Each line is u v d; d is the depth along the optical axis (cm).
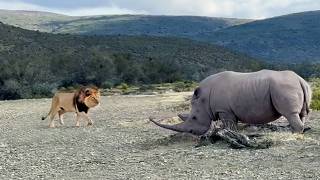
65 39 9938
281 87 1427
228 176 1055
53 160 1376
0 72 5659
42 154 1480
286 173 1048
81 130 1988
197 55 10312
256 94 1443
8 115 2873
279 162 1150
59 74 6425
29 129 2120
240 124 1627
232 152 1287
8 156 1466
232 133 1372
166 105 2991
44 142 1725
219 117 1493
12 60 6662
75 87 6009
